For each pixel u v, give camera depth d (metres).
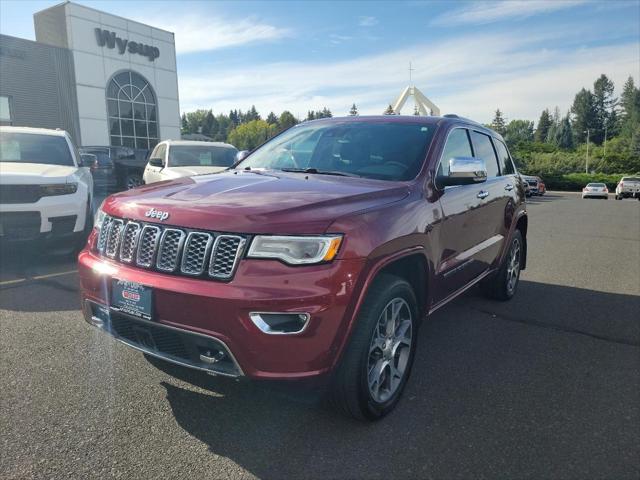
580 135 139.50
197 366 2.58
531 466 2.55
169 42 29.16
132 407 3.04
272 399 3.17
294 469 2.49
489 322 4.84
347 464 2.54
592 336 4.50
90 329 4.28
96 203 12.34
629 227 14.40
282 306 2.41
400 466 2.53
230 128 163.12
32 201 6.20
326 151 3.95
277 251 2.46
